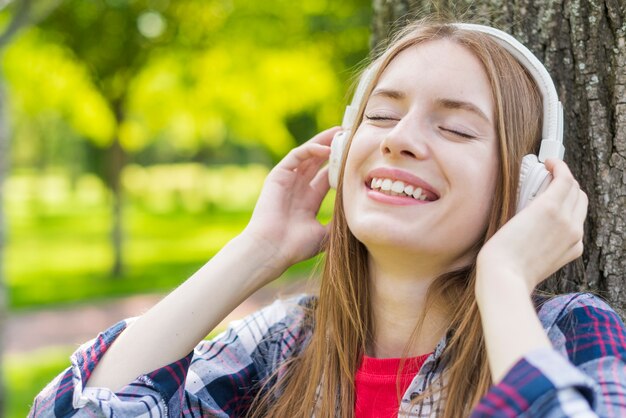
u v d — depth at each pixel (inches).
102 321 317.1
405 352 51.6
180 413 53.7
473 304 49.6
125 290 394.6
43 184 1409.9
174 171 1487.5
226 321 258.5
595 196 61.2
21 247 594.9
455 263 51.1
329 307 56.5
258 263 58.9
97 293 384.5
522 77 52.3
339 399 54.4
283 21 357.1
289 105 436.1
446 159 48.2
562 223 46.4
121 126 409.7
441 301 51.3
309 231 60.9
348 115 58.6
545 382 37.3
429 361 49.9
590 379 38.3
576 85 62.0
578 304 48.3
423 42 52.4
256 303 295.4
